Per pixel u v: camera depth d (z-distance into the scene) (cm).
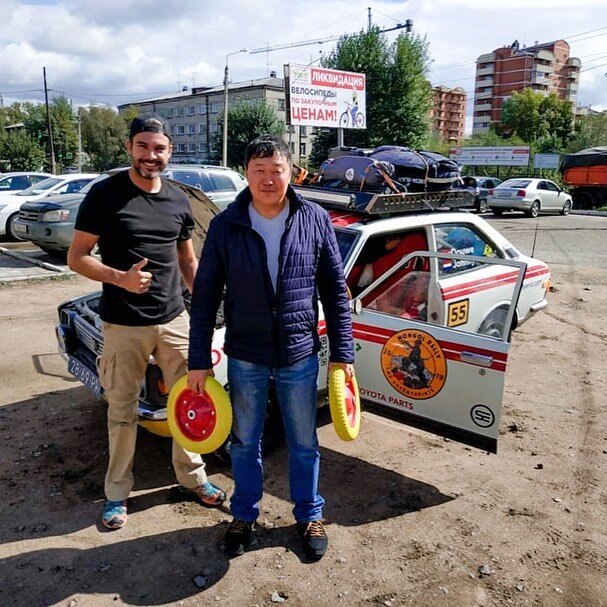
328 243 266
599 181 2580
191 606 249
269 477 354
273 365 261
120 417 297
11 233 1311
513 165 3688
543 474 363
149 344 293
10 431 407
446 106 11744
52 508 319
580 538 300
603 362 572
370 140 3581
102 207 270
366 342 356
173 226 290
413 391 340
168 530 300
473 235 484
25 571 268
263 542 292
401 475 359
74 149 6047
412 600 255
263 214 256
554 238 1504
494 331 482
